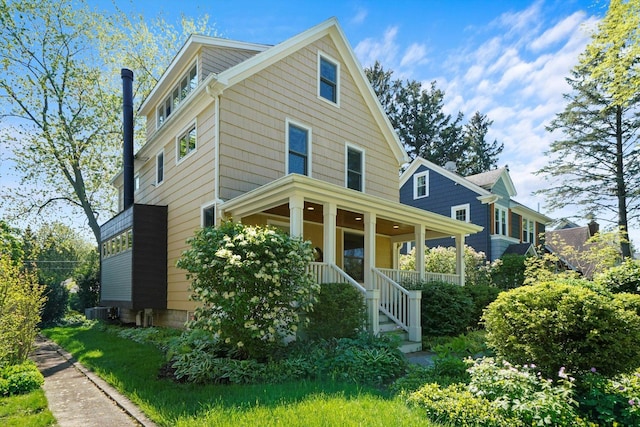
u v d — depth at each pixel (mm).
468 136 34438
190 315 9344
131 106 13375
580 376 4133
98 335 10375
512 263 16609
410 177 23125
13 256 13141
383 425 3242
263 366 5215
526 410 3230
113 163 19125
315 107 10969
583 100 19672
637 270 8875
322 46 11469
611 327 4141
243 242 5520
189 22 20531
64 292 15430
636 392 3742
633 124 18719
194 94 9125
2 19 15680
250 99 9289
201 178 9227
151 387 4711
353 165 12094
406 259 17391
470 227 11391
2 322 5754
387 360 5316
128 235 11031
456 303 8562
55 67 17078
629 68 8477
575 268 18969
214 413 3580
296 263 5883
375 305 7105
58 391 4961
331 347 6023
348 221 10914
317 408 3656
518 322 4531
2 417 3914
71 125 17609
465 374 4633
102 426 3641
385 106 32469
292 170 10117
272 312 5516
